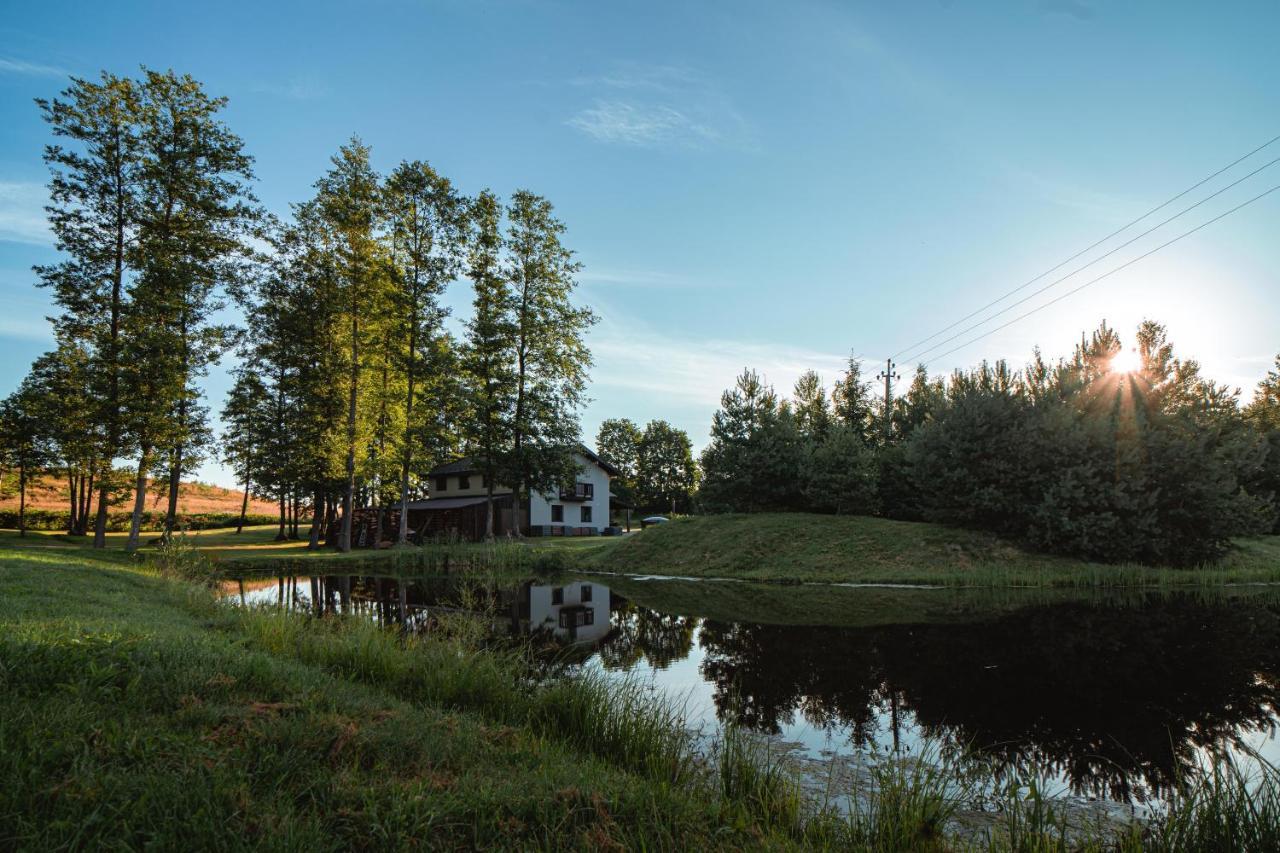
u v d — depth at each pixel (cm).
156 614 974
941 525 2620
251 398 3988
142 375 2595
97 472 2600
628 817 405
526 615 1609
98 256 2588
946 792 563
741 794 505
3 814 305
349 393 3769
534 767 480
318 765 413
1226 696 877
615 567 2856
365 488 4328
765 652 1170
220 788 353
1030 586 2088
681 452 9469
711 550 2738
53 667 505
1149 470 2317
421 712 589
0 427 4147
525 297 3972
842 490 3097
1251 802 437
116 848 298
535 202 3944
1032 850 439
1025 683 949
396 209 3572
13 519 4947
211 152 2738
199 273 2769
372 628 946
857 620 1512
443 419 3859
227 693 534
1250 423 3081
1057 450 2397
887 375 4062
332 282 3634
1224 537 2345
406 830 346
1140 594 1906
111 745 389
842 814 516
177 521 4147
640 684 923
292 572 2762
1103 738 715
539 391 3881
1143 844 459
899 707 837
